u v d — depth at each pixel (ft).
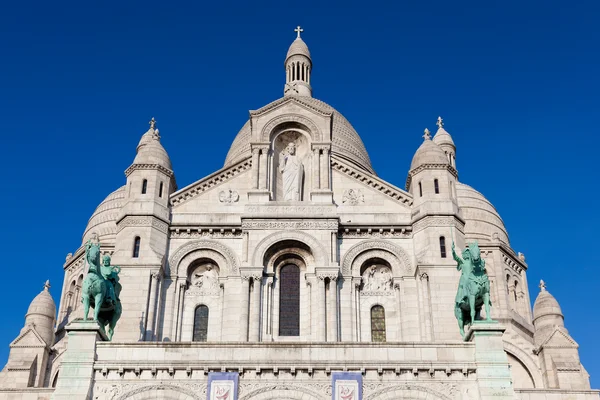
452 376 129.80
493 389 127.34
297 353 131.34
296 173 184.14
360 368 129.80
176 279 171.22
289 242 172.24
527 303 231.91
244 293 165.89
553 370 184.14
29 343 187.73
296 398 127.54
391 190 180.96
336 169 184.55
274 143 188.75
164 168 182.19
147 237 170.81
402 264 172.04
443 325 159.22
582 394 154.61
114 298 139.64
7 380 181.16
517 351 198.18
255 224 173.47
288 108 189.88
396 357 131.13
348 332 164.35
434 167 180.34
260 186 180.04
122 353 131.64
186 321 168.45
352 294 168.76
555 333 189.16
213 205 180.14
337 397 126.62
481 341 131.95
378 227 175.42
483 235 233.35
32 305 209.56
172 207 179.52
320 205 176.76
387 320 168.35
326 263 168.45
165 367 130.00
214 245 174.60
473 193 244.42
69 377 128.47
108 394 128.06
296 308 168.25
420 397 127.85
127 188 179.52
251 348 132.05
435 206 174.19
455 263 166.50
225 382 127.95
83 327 132.77
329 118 188.55
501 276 223.51
